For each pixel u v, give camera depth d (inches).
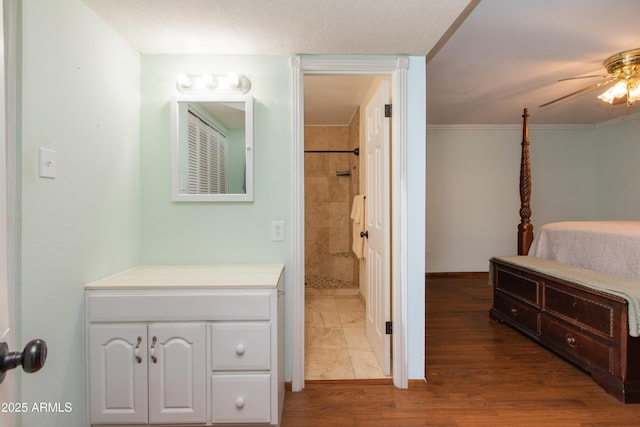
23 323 43.4
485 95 136.4
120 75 65.0
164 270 68.2
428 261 188.9
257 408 56.9
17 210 42.4
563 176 191.6
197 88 73.0
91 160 56.7
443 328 111.6
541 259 113.3
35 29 44.3
